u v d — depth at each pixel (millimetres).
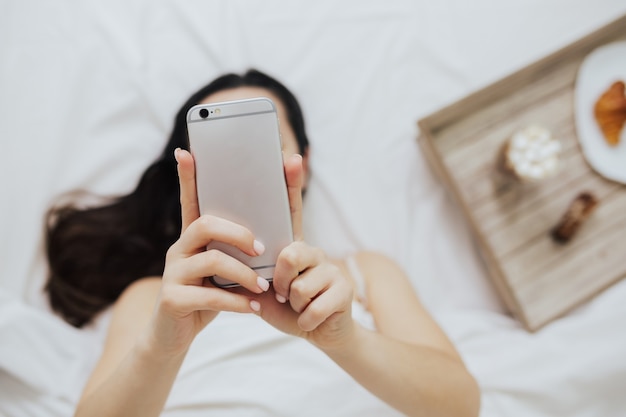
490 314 882
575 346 796
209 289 436
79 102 889
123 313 735
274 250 471
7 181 859
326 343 501
